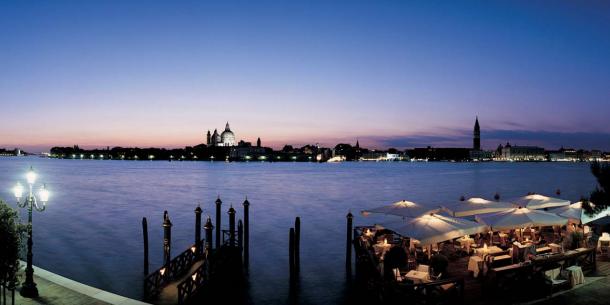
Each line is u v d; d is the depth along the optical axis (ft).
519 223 73.05
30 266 63.26
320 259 112.68
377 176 627.87
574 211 85.15
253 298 81.25
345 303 77.92
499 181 488.02
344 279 93.25
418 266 71.67
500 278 58.90
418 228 69.46
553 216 75.92
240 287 88.22
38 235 149.59
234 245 98.43
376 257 78.23
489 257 66.23
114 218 193.16
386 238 91.04
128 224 175.83
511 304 55.98
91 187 380.37
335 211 223.30
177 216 202.18
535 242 85.10
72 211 216.95
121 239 142.41
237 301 79.56
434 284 55.72
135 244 134.21
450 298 56.13
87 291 65.26
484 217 76.89
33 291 62.90
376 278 68.59
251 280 93.25
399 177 596.70
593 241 92.89
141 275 99.14
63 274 100.12
